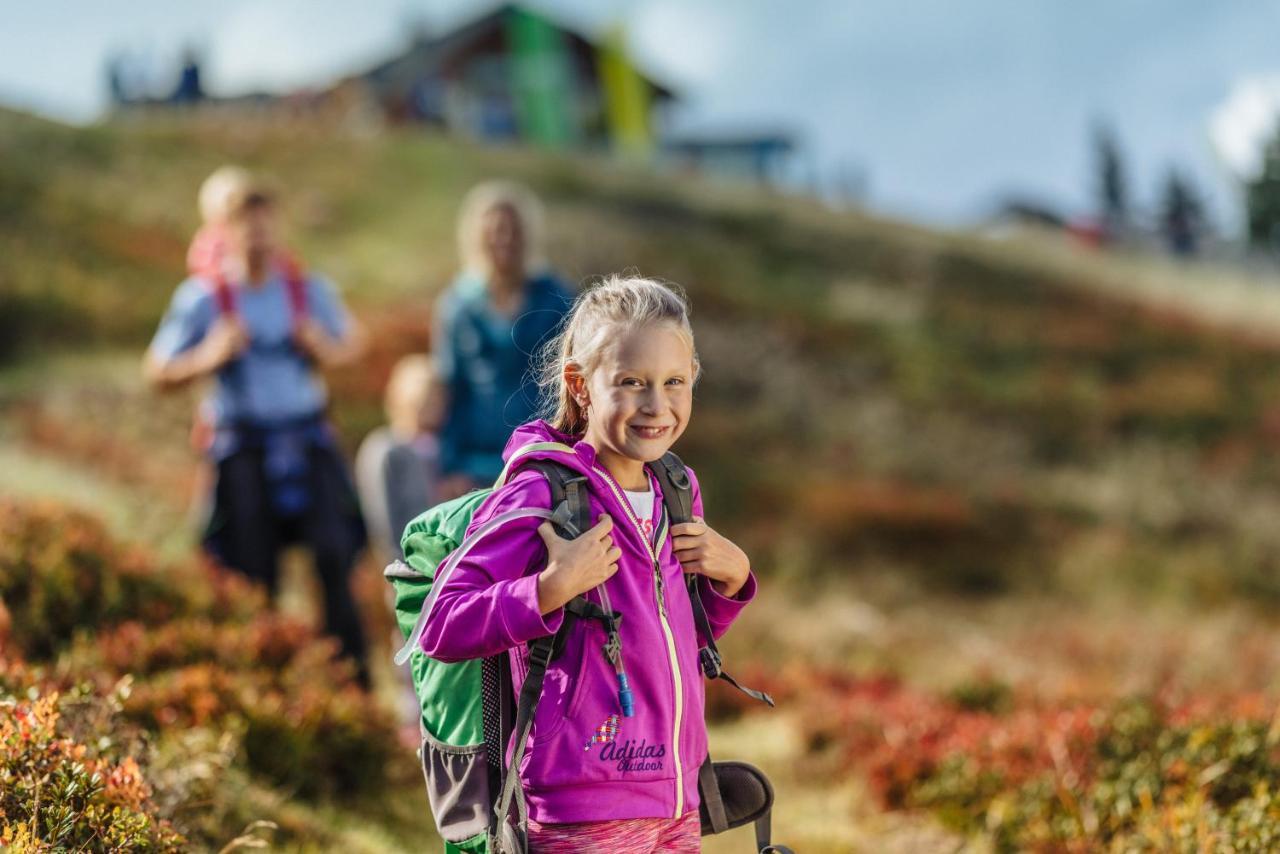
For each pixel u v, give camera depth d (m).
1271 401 26.28
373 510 7.18
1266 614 16.28
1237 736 5.28
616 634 2.76
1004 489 20.23
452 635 2.70
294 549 11.49
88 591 6.00
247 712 5.22
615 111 55.03
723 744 7.85
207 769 4.37
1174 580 17.00
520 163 36.25
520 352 6.55
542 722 2.76
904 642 12.62
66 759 3.42
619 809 2.76
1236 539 19.05
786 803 6.56
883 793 6.24
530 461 2.90
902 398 24.34
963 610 15.55
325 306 7.01
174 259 24.27
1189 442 23.61
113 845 3.27
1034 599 16.25
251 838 4.14
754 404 22.67
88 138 30.62
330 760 5.44
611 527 2.77
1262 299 37.69
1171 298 34.12
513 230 6.58
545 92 54.34
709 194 36.78
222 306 6.64
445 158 35.41
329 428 6.93
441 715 2.93
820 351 25.91
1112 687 7.75
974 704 8.69
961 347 27.59
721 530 16.86
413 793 5.72
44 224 24.20
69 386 17.17
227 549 6.83
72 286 21.56
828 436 21.88
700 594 3.12
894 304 29.73
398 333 19.66
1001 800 5.68
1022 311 30.38
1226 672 11.09
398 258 26.98
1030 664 11.23
